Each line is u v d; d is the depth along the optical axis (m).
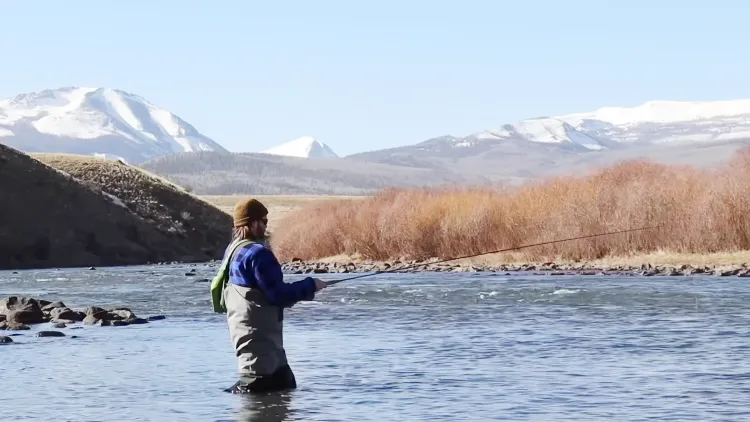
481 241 41.12
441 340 15.05
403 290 27.22
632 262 34.94
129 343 15.07
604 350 13.56
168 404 9.84
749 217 34.06
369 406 9.61
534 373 11.61
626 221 36.00
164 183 89.12
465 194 44.12
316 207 52.38
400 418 9.02
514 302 22.31
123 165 91.25
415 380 11.18
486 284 29.02
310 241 49.56
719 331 15.67
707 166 37.25
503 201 41.59
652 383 10.77
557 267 36.28
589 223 37.00
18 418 9.23
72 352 14.02
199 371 12.08
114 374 11.89
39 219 71.69
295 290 10.21
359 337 15.62
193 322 18.52
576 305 21.12
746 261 32.59
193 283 35.19
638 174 38.06
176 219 82.75
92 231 73.25
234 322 10.38
